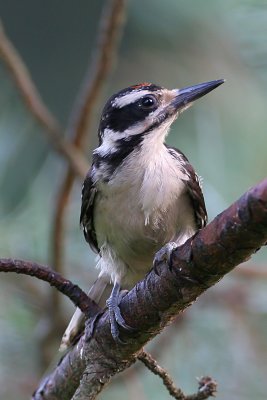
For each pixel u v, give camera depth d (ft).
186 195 29.27
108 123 30.32
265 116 37.22
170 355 33.14
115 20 33.78
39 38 45.39
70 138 35.83
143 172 28.71
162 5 39.88
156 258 21.06
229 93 37.52
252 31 32.96
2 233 34.53
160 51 40.57
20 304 36.40
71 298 24.44
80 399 23.66
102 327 23.49
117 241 29.58
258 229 18.13
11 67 34.06
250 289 34.53
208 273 19.81
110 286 30.99
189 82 39.50
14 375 33.94
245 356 32.50
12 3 45.27
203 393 23.81
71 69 45.39
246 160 35.45
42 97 45.14
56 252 35.29
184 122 36.42
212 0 39.27
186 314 33.60
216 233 18.92
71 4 45.27
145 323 22.24
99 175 29.17
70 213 38.52
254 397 31.73
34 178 36.04
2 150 35.40
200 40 39.50
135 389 33.45
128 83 40.55
